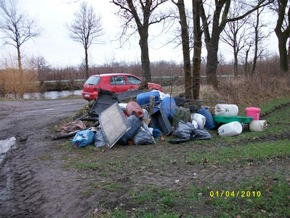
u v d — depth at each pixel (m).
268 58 33.44
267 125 11.26
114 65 42.12
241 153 7.34
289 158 6.96
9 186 6.25
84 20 40.19
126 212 4.60
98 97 11.48
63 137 9.60
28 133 10.77
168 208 4.67
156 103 10.55
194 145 8.55
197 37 12.09
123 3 15.85
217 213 4.47
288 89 20.73
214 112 11.30
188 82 12.18
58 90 40.62
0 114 15.91
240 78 18.16
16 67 32.03
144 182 5.70
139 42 17.47
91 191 5.39
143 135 8.70
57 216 4.86
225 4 16.81
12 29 39.66
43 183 6.09
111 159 7.25
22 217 4.98
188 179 5.78
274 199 4.77
